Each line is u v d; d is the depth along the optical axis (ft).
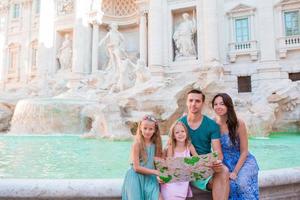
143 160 11.76
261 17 80.07
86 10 99.81
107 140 45.75
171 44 88.63
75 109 61.11
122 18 105.40
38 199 12.04
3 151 33.32
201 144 12.59
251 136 52.90
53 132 60.29
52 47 106.52
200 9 85.81
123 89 74.02
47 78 95.55
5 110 77.66
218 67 74.74
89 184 12.30
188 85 61.21
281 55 77.25
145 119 11.93
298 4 76.33
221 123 13.10
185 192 11.74
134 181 11.51
